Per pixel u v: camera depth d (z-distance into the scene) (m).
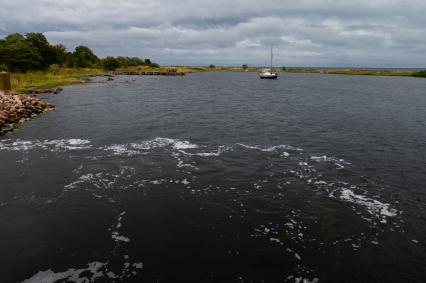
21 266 13.45
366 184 22.16
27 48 107.88
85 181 21.70
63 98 62.84
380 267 13.70
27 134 33.66
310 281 12.80
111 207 18.28
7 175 22.47
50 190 20.28
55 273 13.08
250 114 49.97
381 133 37.53
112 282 12.62
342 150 30.16
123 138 32.84
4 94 51.97
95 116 44.78
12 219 16.89
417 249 14.98
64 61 152.62
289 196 20.08
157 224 16.62
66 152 27.73
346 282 12.80
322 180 22.70
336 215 17.88
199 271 13.23
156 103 60.50
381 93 89.81
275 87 109.62
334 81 151.62
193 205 18.67
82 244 14.91
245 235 15.79
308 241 15.42
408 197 20.31
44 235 15.55
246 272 13.23
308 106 60.59
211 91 89.94
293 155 28.25
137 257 14.06
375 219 17.53
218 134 35.62
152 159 26.31
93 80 109.88
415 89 104.75
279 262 13.87
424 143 33.12
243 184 21.73
